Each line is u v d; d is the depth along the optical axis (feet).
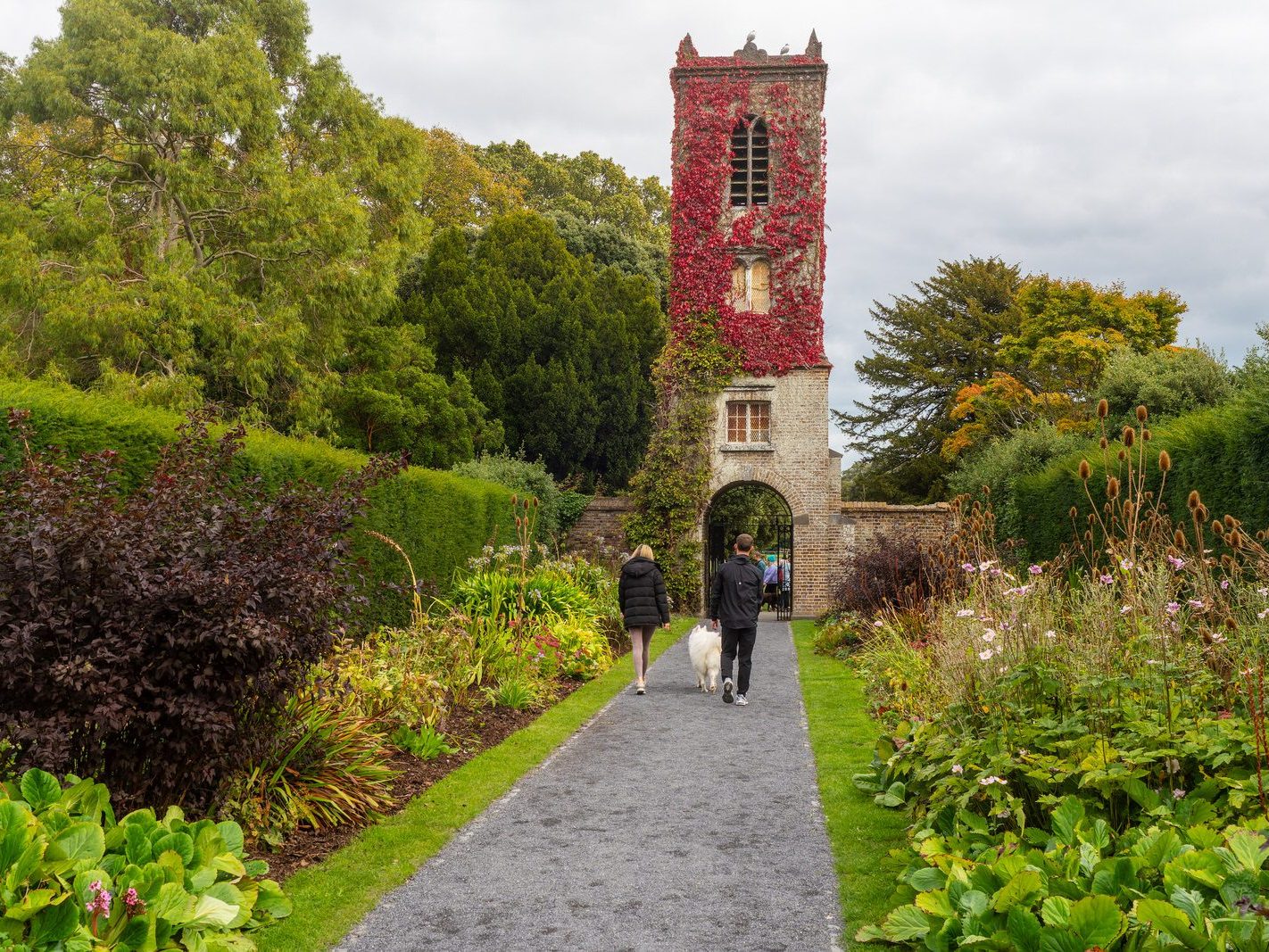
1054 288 115.85
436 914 15.88
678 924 15.49
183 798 17.02
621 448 114.11
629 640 57.77
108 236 68.80
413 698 27.61
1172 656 17.79
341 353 87.40
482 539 58.95
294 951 14.40
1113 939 11.09
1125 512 20.84
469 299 108.88
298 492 19.57
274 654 16.52
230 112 71.67
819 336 86.48
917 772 19.93
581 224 136.46
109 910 12.07
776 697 38.32
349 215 77.56
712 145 87.51
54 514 16.02
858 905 16.17
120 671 15.72
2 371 66.74
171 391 65.82
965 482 85.25
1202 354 71.61
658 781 24.63
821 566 85.25
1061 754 17.01
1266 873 11.77
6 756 15.28
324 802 20.13
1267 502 33.06
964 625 22.29
